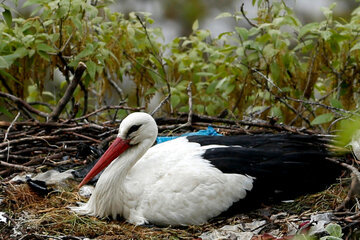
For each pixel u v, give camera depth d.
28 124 11.58
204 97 14.27
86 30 12.41
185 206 9.37
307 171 9.86
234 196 9.49
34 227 9.19
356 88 13.10
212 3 20.62
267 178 9.62
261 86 13.20
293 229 9.02
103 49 12.55
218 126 12.30
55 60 12.77
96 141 11.74
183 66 14.05
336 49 13.02
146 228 9.41
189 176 9.42
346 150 10.15
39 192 10.22
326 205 9.81
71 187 10.72
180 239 9.15
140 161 9.98
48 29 13.49
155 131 9.98
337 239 8.01
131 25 13.82
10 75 12.51
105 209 9.72
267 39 13.24
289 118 13.56
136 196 9.60
